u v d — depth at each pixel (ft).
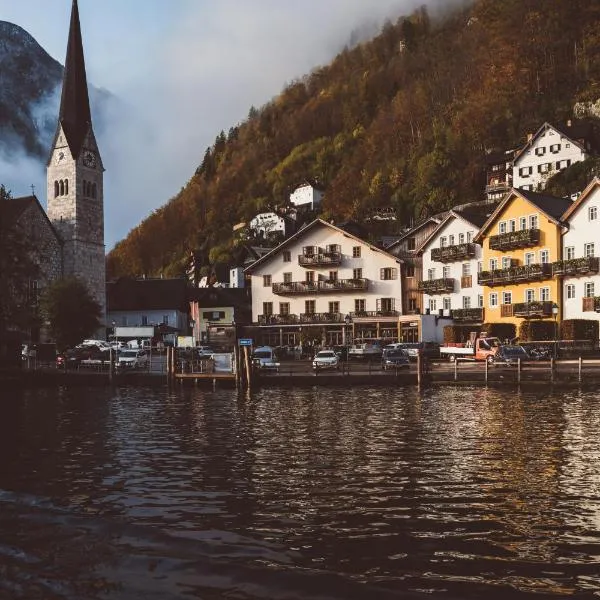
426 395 157.07
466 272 289.74
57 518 56.70
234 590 40.91
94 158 392.88
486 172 528.63
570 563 48.32
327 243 319.27
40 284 359.87
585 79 589.32
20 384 205.46
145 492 69.46
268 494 67.82
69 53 395.34
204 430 111.34
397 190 602.85
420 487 69.41
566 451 86.33
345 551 50.93
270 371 210.79
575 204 244.83
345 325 308.81
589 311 239.30
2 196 242.78
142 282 422.82
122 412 139.64
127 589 41.14
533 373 169.99
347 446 92.94
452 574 46.32
